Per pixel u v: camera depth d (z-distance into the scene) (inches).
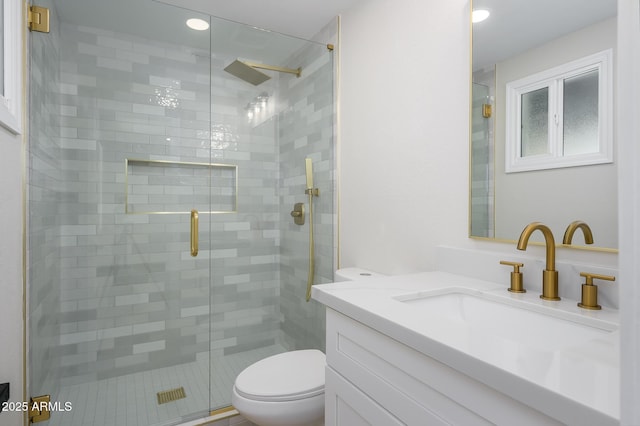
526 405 20.1
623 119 12.2
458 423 24.5
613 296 35.1
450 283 46.8
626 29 12.2
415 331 27.5
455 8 55.4
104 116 77.0
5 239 49.8
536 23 44.1
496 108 48.8
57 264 71.3
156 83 81.4
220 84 87.0
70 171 74.1
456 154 54.9
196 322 85.4
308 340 89.0
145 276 81.3
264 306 91.4
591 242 38.0
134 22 76.9
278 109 90.1
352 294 40.0
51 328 68.1
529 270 43.1
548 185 42.5
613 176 36.5
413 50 63.3
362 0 77.3
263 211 91.4
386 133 69.7
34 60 60.1
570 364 21.5
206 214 86.6
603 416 15.8
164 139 82.5
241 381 53.3
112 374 77.5
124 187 79.2
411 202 63.8
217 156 87.4
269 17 86.9
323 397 51.0
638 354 11.6
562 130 41.1
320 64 87.4
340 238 83.6
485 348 23.9
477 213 51.4
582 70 39.3
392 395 30.8
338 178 84.2
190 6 82.3
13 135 52.1
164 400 73.1
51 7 64.7
